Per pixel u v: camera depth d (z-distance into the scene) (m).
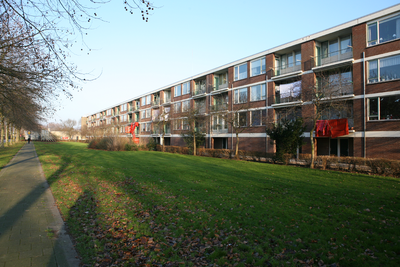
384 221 5.59
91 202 6.96
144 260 3.94
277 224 5.45
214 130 29.77
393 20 16.44
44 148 34.19
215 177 11.46
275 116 23.52
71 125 84.62
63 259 3.82
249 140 25.50
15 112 11.40
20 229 4.92
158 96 45.34
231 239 4.73
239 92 27.28
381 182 10.33
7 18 6.00
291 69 22.69
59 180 10.00
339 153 20.61
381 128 16.42
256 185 9.65
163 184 9.63
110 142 32.53
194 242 4.62
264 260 3.94
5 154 22.47
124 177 11.10
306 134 20.44
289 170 13.99
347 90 17.83
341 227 5.26
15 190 8.24
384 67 16.66
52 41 6.51
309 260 3.93
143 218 5.82
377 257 4.01
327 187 9.38
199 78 33.75
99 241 4.53
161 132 36.09
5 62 7.56
